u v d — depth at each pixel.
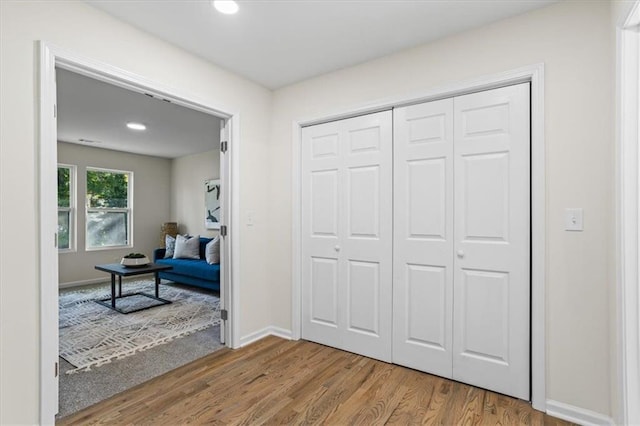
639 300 1.45
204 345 2.78
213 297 4.50
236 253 2.74
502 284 2.00
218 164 5.86
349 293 2.64
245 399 1.95
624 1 1.45
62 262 5.15
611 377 1.65
